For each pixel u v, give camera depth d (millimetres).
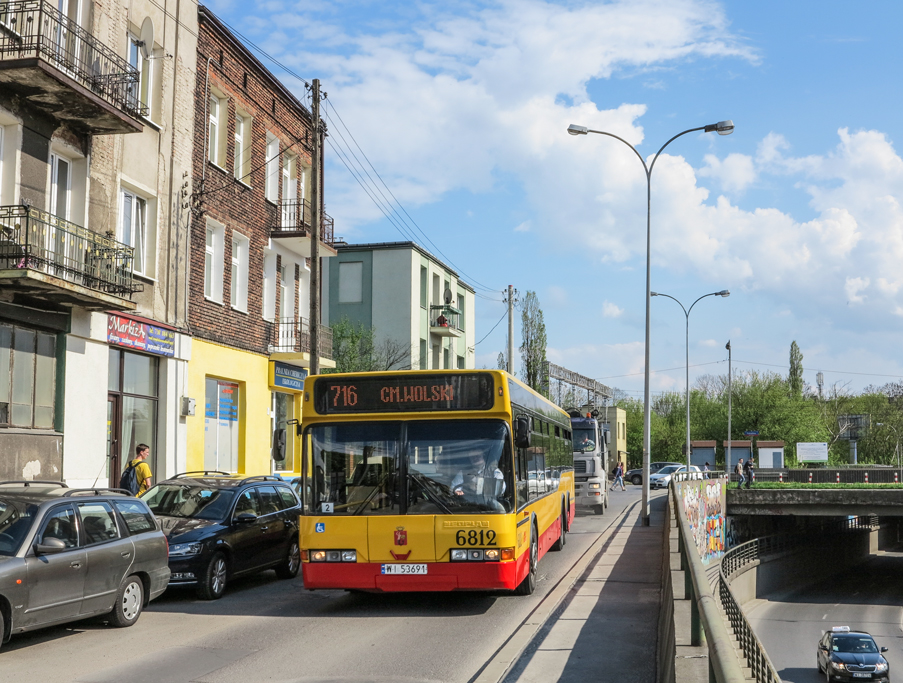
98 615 10156
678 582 7488
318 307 23094
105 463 18875
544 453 16547
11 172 16297
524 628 10109
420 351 49750
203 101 23797
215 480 14539
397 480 11484
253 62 26703
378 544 11305
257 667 8328
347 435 11734
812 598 49875
